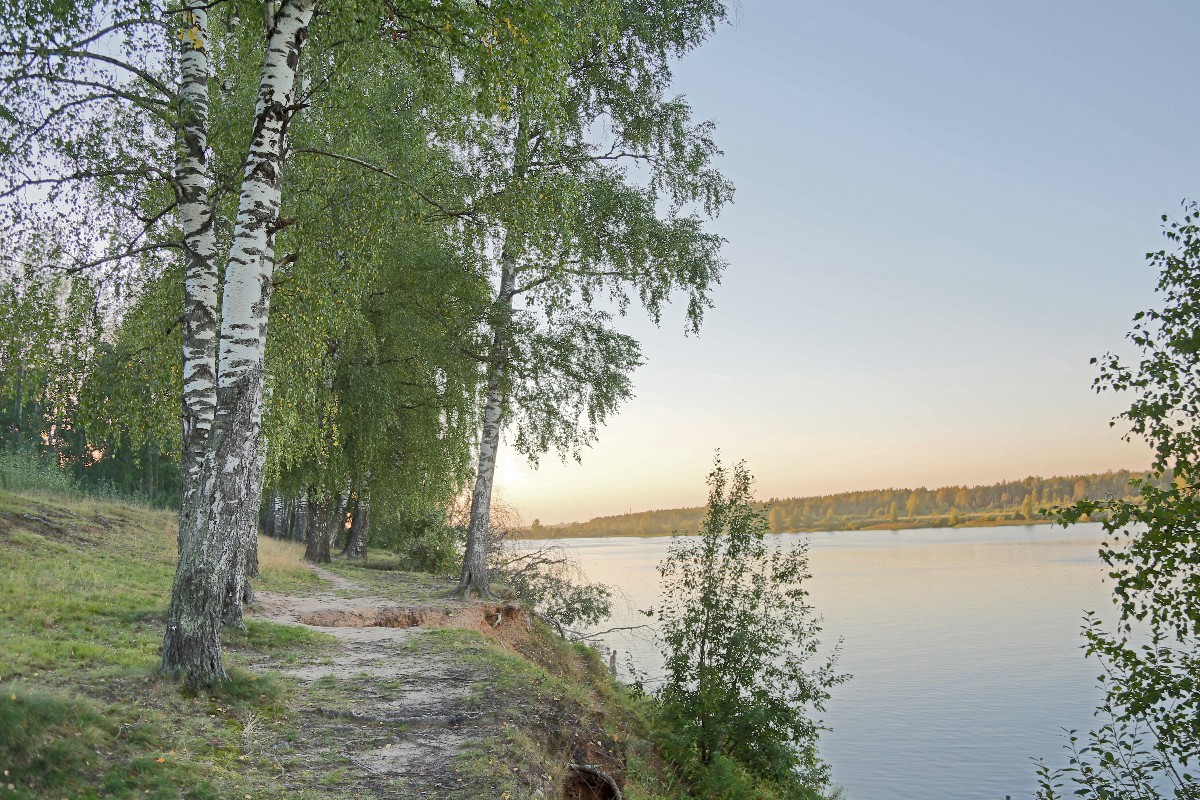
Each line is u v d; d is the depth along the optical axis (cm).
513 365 1797
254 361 760
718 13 1731
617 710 1327
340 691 832
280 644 1031
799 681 1381
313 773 606
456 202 1506
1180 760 859
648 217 1661
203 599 723
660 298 1712
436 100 1013
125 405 1141
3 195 913
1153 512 832
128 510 2077
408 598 1727
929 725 4588
